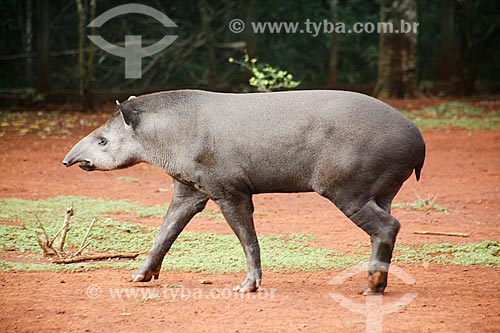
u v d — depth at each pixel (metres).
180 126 9.35
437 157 20.84
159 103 9.52
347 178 8.89
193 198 9.78
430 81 36.69
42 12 30.66
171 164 9.43
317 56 36.78
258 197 16.11
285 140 9.03
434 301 9.03
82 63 29.11
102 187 16.86
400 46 30.80
